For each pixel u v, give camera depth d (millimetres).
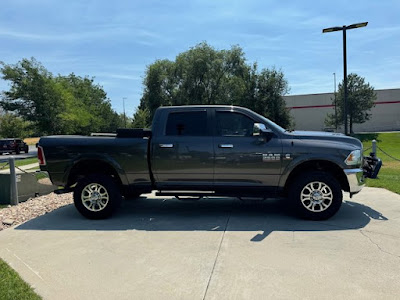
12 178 7312
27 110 33469
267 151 5426
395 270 3480
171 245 4383
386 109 60938
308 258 3830
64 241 4672
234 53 43531
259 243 4371
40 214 6445
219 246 4293
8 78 32688
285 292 3059
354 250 4055
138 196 7383
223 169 5527
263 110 42000
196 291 3127
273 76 42281
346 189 5613
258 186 5555
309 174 5359
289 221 5422
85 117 40094
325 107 63531
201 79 42656
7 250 4367
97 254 4137
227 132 5625
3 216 6262
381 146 36969
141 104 54219
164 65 44500
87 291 3193
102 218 5809
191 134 5664
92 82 52594
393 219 5410
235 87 42188
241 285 3213
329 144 5402
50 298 3072
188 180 5668
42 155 5859
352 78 47312
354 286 3148
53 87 34156
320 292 3047
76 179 6160
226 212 6125
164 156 5629
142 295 3086
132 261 3883
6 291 3145
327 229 4926
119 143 5715
